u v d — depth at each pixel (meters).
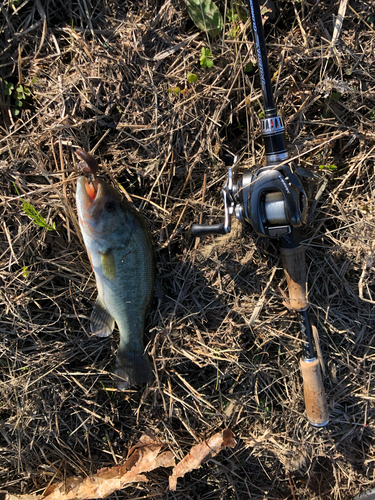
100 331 0.43
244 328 0.45
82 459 0.46
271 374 0.47
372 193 0.44
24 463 0.45
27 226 0.42
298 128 0.44
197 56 0.42
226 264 0.45
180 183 0.44
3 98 0.42
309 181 0.44
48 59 0.42
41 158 0.42
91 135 0.43
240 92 0.43
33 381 0.44
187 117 0.42
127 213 0.39
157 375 0.44
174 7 0.41
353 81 0.43
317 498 0.48
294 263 0.40
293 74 0.43
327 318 0.46
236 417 0.46
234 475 0.48
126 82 0.42
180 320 0.45
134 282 0.41
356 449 0.48
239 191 0.38
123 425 0.46
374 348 0.46
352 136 0.44
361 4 0.42
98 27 0.42
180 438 0.46
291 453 0.47
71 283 0.44
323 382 0.46
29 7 0.41
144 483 0.47
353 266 0.44
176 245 0.45
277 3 0.42
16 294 0.43
